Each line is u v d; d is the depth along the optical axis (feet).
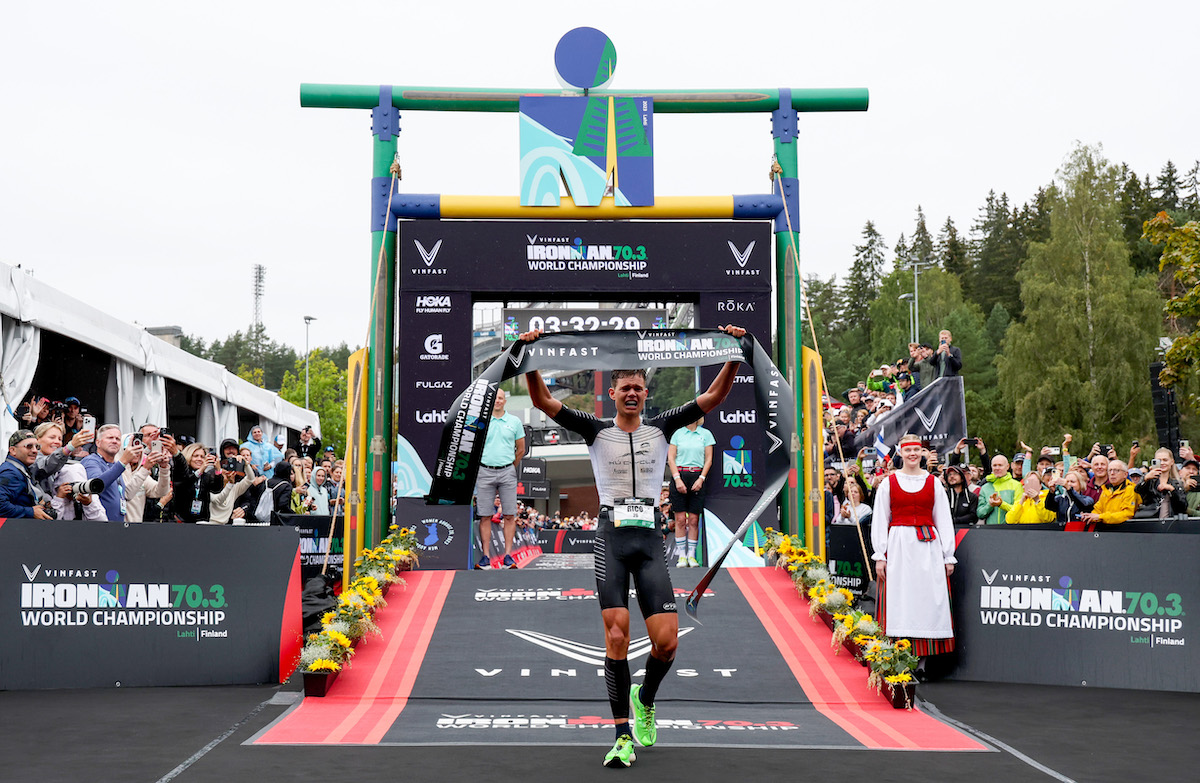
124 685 23.52
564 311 42.63
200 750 16.61
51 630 23.31
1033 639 25.46
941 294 264.31
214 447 63.77
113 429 27.78
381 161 36.37
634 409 17.87
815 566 29.96
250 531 24.95
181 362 57.11
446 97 36.45
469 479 18.92
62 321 42.78
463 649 24.93
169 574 24.14
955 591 26.20
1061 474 38.91
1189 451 38.83
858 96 37.19
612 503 17.58
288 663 24.59
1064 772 15.60
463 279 36.04
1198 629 24.21
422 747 17.01
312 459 46.50
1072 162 163.73
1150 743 17.95
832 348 269.64
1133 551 24.94
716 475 36.52
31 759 15.84
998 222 324.39
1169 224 75.10
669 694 22.03
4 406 36.91
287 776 14.74
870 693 22.40
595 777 14.92
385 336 35.65
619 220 36.50
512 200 36.22
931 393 47.26
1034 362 155.33
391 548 32.24
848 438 50.57
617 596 16.97
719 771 15.42
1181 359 74.54
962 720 20.30
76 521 23.73
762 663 24.27
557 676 23.06
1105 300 150.30
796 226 36.81
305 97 36.27
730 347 19.21
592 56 36.60
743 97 36.91
